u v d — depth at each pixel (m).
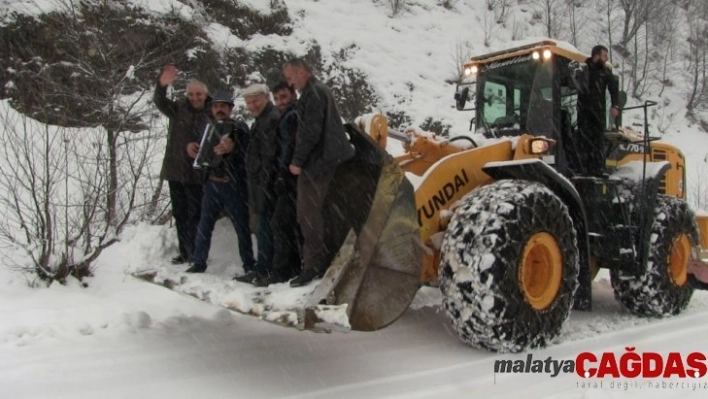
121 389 3.35
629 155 6.04
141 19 9.84
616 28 21.06
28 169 5.76
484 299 3.91
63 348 4.00
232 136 4.54
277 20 12.66
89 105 7.23
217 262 4.63
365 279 3.47
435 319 5.10
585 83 5.19
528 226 4.10
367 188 4.00
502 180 4.43
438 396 3.33
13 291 5.16
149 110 6.84
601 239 5.20
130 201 5.86
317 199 3.83
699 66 20.72
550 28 19.77
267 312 3.29
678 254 5.66
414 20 16.69
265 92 4.48
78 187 5.84
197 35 10.61
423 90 14.29
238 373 3.66
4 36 8.37
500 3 19.69
